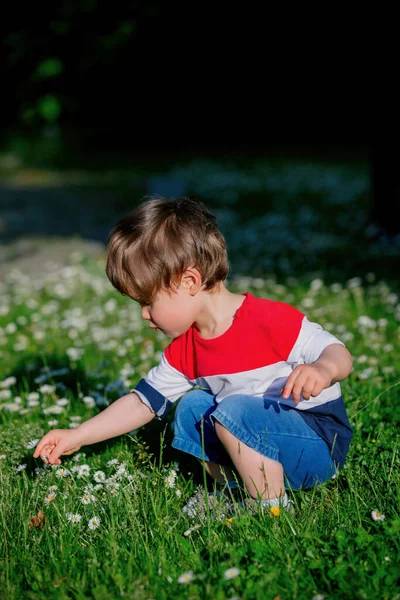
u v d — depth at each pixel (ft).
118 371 14.12
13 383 13.56
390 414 11.20
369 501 8.71
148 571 7.54
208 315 8.66
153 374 9.34
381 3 26.63
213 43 58.70
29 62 50.06
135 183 51.72
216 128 76.69
